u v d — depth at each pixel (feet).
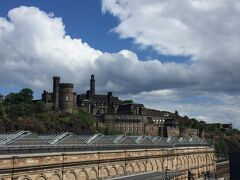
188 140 561.84
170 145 461.37
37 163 236.22
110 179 276.82
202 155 576.20
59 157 256.52
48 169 246.68
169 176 338.34
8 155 214.48
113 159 322.96
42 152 244.63
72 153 269.85
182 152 487.61
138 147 377.71
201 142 602.85
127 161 346.13
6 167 212.43
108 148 323.16
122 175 304.09
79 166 278.87
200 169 562.25
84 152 283.79
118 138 359.46
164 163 426.92
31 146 242.58
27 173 228.63
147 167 385.70
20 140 236.22
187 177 501.97
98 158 301.63
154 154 401.70
